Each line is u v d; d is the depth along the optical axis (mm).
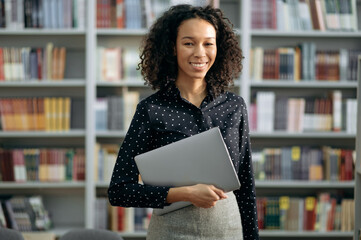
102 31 4129
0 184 4129
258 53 4180
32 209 4156
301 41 4473
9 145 4438
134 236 4332
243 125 1816
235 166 1767
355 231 2551
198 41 1680
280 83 4156
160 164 1678
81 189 4527
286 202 4188
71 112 4352
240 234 1775
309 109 4215
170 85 1761
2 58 4129
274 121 4215
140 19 4164
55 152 4188
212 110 1767
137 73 4191
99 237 2256
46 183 4156
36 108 4160
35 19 4129
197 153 1641
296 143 4508
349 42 4496
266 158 4199
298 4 4195
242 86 4145
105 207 4156
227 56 1819
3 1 4105
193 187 1630
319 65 4211
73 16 4156
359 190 2549
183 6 1753
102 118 4184
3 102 4145
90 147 4145
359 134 2545
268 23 4191
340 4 4188
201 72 1694
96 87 4449
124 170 1740
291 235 4180
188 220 1704
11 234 2260
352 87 4379
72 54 4457
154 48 1779
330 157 4184
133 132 1748
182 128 1735
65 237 2240
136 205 1708
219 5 4469
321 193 4258
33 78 4156
